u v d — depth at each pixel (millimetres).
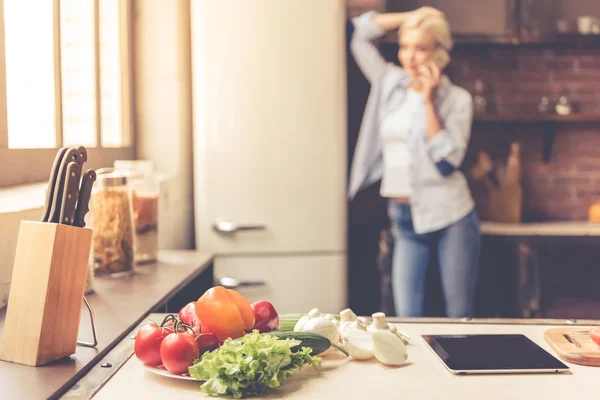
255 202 3059
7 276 1607
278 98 3029
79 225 1256
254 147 3043
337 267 3105
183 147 3219
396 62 3867
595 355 1212
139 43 3170
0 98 1883
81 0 2486
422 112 3369
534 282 3543
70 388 1122
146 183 2266
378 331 1225
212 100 3023
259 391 1071
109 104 2836
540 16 3664
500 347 1294
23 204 1735
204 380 1116
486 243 3582
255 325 1304
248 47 3012
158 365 1197
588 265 3895
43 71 2168
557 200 4004
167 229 2986
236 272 3076
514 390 1082
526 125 3965
